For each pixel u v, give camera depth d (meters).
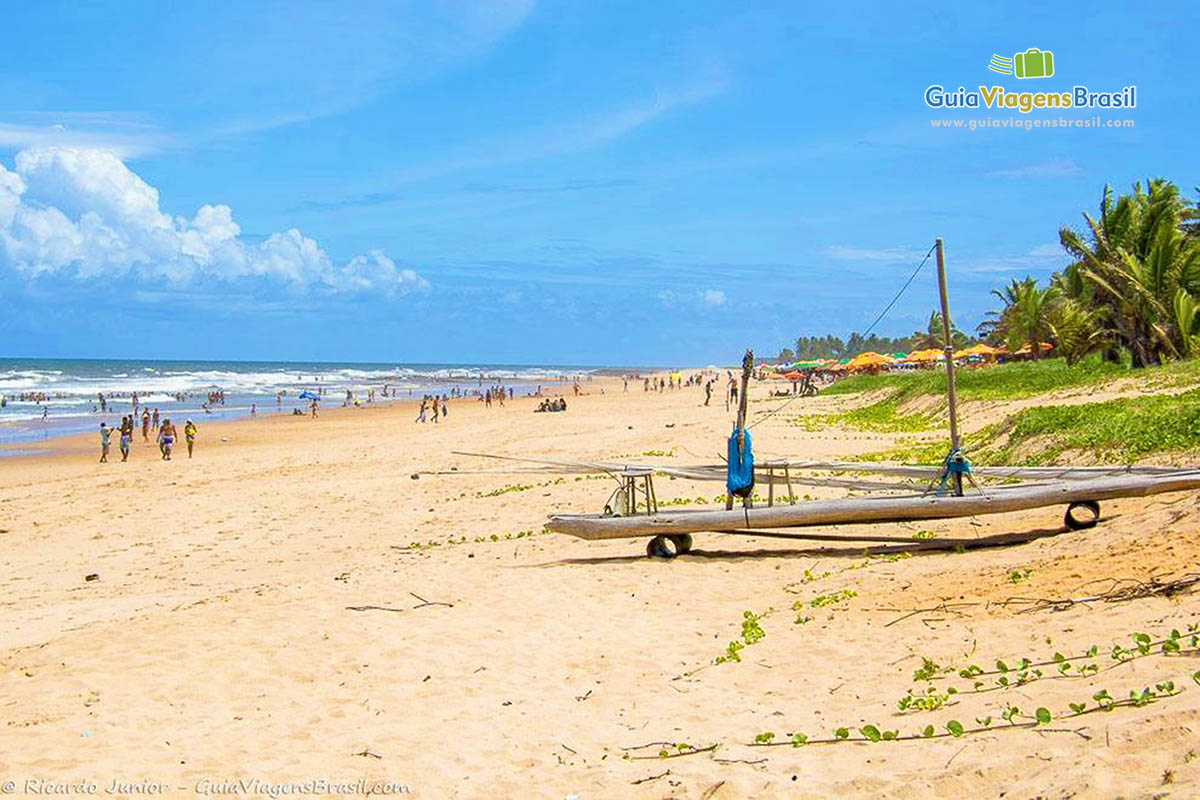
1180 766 5.15
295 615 11.91
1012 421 24.69
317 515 23.70
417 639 10.77
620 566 14.08
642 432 40.84
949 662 8.41
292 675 9.78
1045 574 10.77
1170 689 6.35
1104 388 32.53
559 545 16.44
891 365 93.69
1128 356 49.59
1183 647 7.29
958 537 14.54
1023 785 5.51
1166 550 10.50
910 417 38.91
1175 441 17.44
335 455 40.09
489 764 7.41
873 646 9.33
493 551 16.45
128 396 94.75
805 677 8.74
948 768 6.01
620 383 145.38
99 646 11.02
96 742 8.12
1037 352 59.31
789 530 16.30
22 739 8.22
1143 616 8.47
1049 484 13.99
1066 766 5.54
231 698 9.20
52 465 40.12
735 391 66.44
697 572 13.54
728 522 14.28
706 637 10.53
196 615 12.17
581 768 7.16
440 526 20.58
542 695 8.98
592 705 8.63
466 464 33.38
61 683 9.72
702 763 6.93
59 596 16.52
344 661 10.13
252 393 106.88
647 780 6.73
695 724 7.88
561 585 13.04
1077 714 6.40
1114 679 6.97
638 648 10.26
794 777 6.39
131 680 9.74
